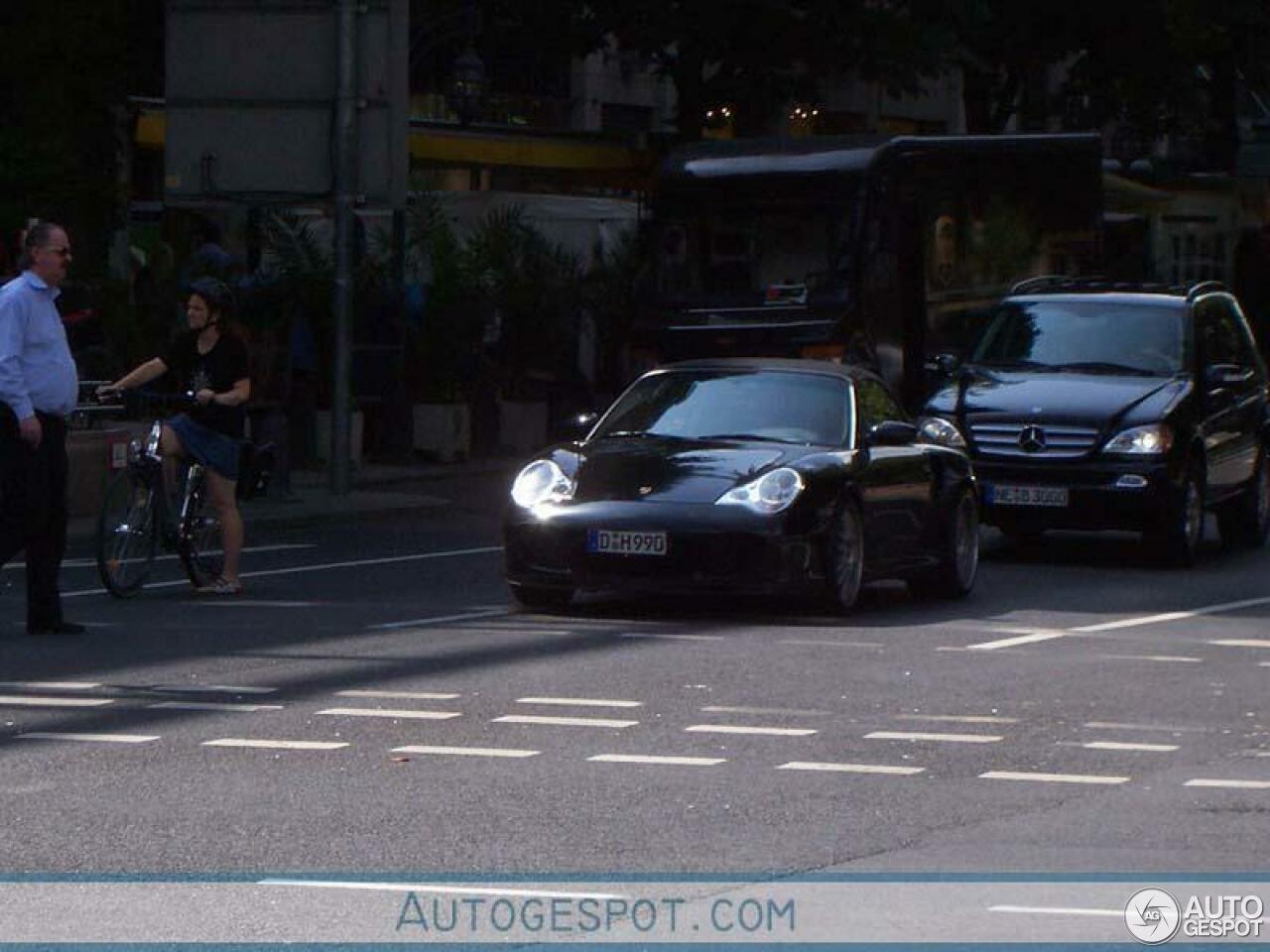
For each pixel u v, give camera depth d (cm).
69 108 3738
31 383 2047
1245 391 3100
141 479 2377
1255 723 1664
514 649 2000
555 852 1213
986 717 1672
